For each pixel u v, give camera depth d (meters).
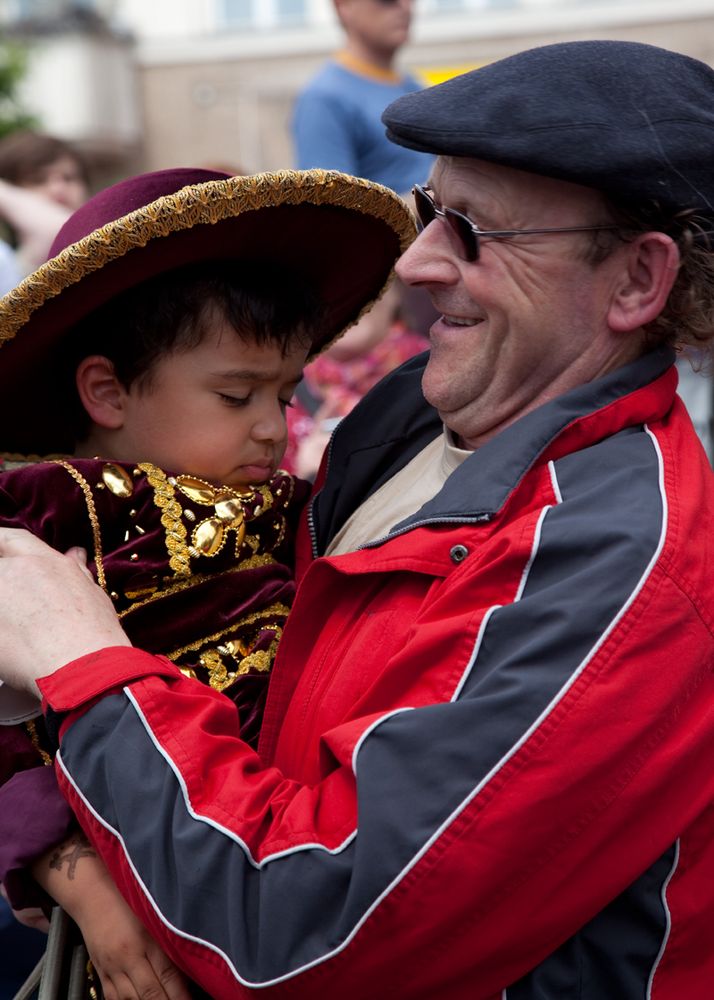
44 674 1.44
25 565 1.51
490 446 1.49
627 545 1.31
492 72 1.44
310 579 1.54
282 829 1.32
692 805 1.35
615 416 1.47
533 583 1.36
